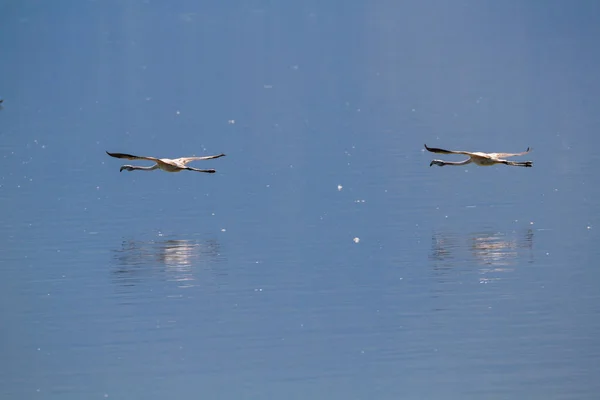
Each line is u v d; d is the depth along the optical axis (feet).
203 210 130.82
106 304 96.78
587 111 197.06
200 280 102.37
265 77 286.25
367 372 81.30
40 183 149.38
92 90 268.21
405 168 151.94
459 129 186.60
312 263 106.83
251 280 102.37
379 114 209.46
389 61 311.47
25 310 96.02
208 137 188.24
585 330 86.99
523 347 84.53
